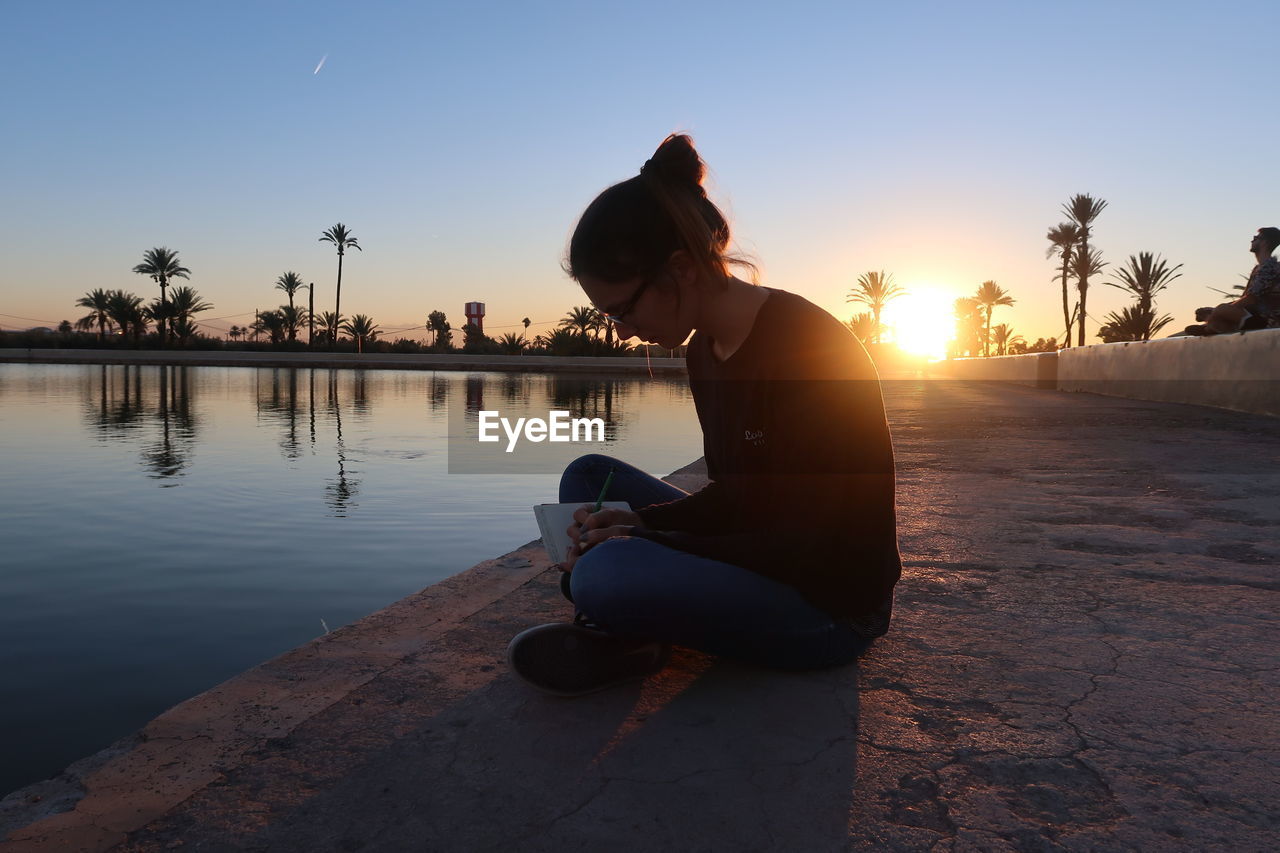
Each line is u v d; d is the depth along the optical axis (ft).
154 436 34.83
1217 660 5.95
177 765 4.58
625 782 4.30
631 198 4.63
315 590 12.31
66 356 181.78
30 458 27.58
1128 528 10.62
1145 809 3.99
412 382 97.09
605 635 5.40
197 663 9.28
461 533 16.31
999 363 80.18
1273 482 14.29
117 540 15.61
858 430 4.89
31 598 11.82
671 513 5.82
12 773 6.64
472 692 5.49
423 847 3.77
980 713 5.07
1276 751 4.57
